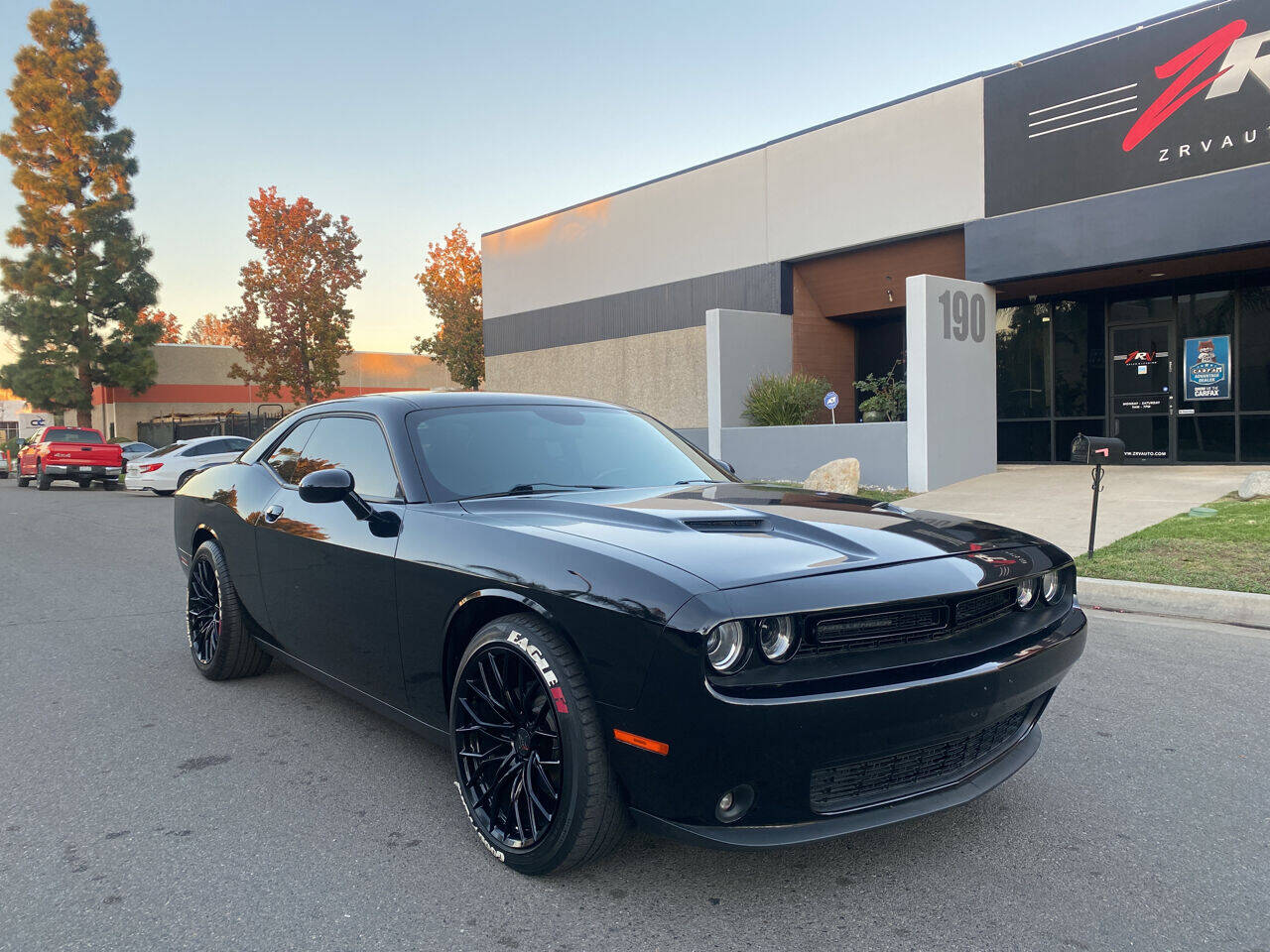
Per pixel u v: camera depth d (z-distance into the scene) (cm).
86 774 340
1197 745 362
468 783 276
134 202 3906
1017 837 281
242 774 338
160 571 859
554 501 309
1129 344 1434
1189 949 218
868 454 1322
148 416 4122
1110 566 684
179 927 231
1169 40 1170
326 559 346
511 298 2322
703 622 211
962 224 1403
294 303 3725
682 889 250
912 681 225
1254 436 1323
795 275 1712
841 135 1569
